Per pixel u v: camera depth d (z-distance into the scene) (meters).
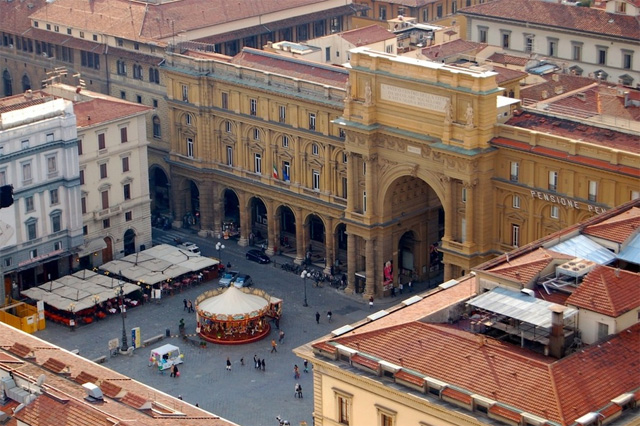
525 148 190.88
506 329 125.62
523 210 195.38
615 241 142.62
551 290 130.50
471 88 191.12
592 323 123.44
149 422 121.56
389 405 122.44
